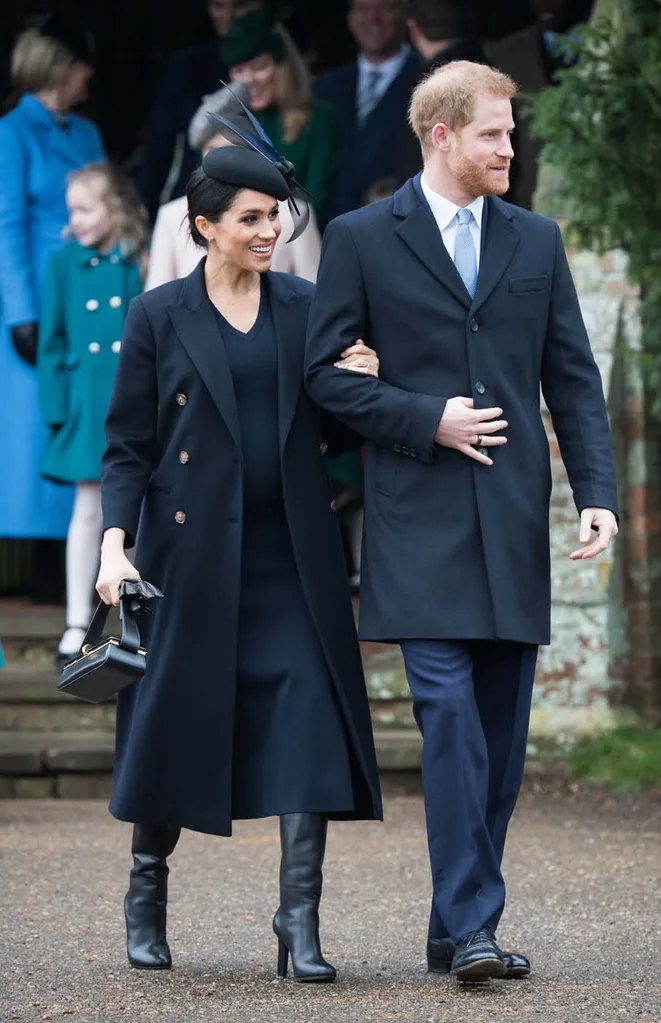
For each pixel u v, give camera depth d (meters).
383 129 37.62
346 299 18.61
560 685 33.66
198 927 21.34
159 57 49.44
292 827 18.64
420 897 23.11
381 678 34.00
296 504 18.88
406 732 33.59
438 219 18.58
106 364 33.25
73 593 33.34
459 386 18.36
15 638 35.94
